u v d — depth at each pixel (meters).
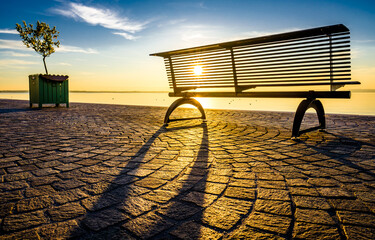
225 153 2.93
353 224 1.36
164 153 2.95
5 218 1.45
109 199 1.71
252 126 5.08
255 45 4.10
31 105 10.36
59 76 9.95
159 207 1.58
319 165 2.42
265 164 2.47
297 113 3.70
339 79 3.37
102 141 3.65
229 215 1.47
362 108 13.46
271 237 1.25
